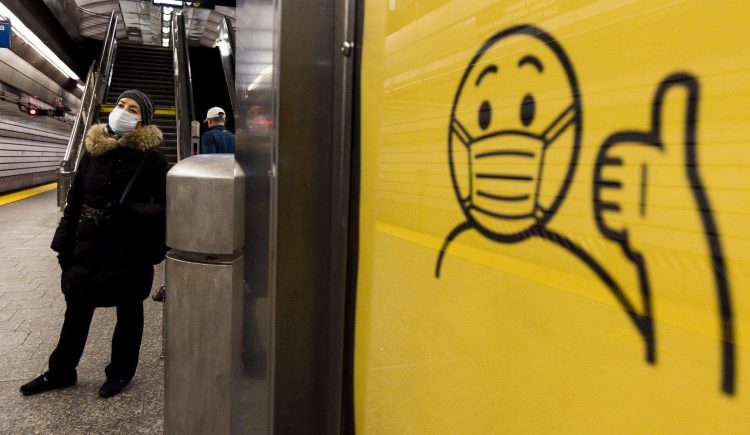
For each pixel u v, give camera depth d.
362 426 1.01
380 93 0.92
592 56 0.48
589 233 0.49
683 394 0.40
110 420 2.55
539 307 0.55
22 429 2.45
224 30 12.71
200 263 1.36
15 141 16.69
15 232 7.77
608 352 0.47
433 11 0.75
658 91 0.42
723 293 0.37
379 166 0.93
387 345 0.90
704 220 0.38
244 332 1.34
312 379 1.12
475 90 0.66
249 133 1.27
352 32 1.03
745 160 0.35
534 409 0.56
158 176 2.66
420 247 0.79
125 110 2.59
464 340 0.68
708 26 0.38
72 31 18.48
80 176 2.66
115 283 2.62
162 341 3.54
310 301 1.10
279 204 1.06
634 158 0.44
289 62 1.05
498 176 0.62
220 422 1.39
